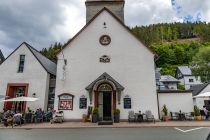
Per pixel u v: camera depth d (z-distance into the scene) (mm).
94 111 19859
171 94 22203
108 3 26719
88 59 22016
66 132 13742
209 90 32156
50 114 21516
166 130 14180
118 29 22562
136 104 20719
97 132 13602
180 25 173375
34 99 20203
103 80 20500
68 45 22516
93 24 22828
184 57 94125
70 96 21234
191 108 21750
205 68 52094
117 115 19766
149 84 21125
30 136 12172
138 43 22141
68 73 21797
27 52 24500
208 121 19828
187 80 69875
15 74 23844
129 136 11773
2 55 37250
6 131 14555
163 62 92812
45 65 25156
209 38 148250
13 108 23281
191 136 11562
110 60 21875
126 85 21188
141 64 21609
